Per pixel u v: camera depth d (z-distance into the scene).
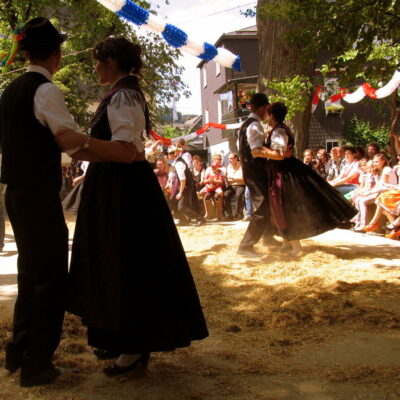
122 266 2.37
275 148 5.14
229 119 27.72
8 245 7.38
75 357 2.79
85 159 2.31
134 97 2.40
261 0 9.30
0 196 6.58
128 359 2.51
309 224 5.19
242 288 4.30
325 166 10.35
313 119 26.70
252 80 25.56
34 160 2.34
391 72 4.97
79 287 2.45
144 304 2.38
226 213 10.61
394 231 7.13
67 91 16.08
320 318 3.42
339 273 4.68
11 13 17.11
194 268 5.14
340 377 2.47
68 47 17.44
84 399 2.28
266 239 6.04
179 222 10.06
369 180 8.12
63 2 17.14
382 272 4.71
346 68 5.05
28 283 2.48
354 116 26.64
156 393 2.33
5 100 2.40
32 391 2.36
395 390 2.33
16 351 2.51
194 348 2.94
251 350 2.91
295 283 4.33
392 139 12.44
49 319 2.43
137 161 2.49
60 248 2.44
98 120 2.44
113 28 17.95
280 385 2.41
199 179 12.22
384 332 3.16
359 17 4.68
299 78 8.12
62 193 16.09
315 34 4.95
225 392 2.33
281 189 5.25
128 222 2.40
